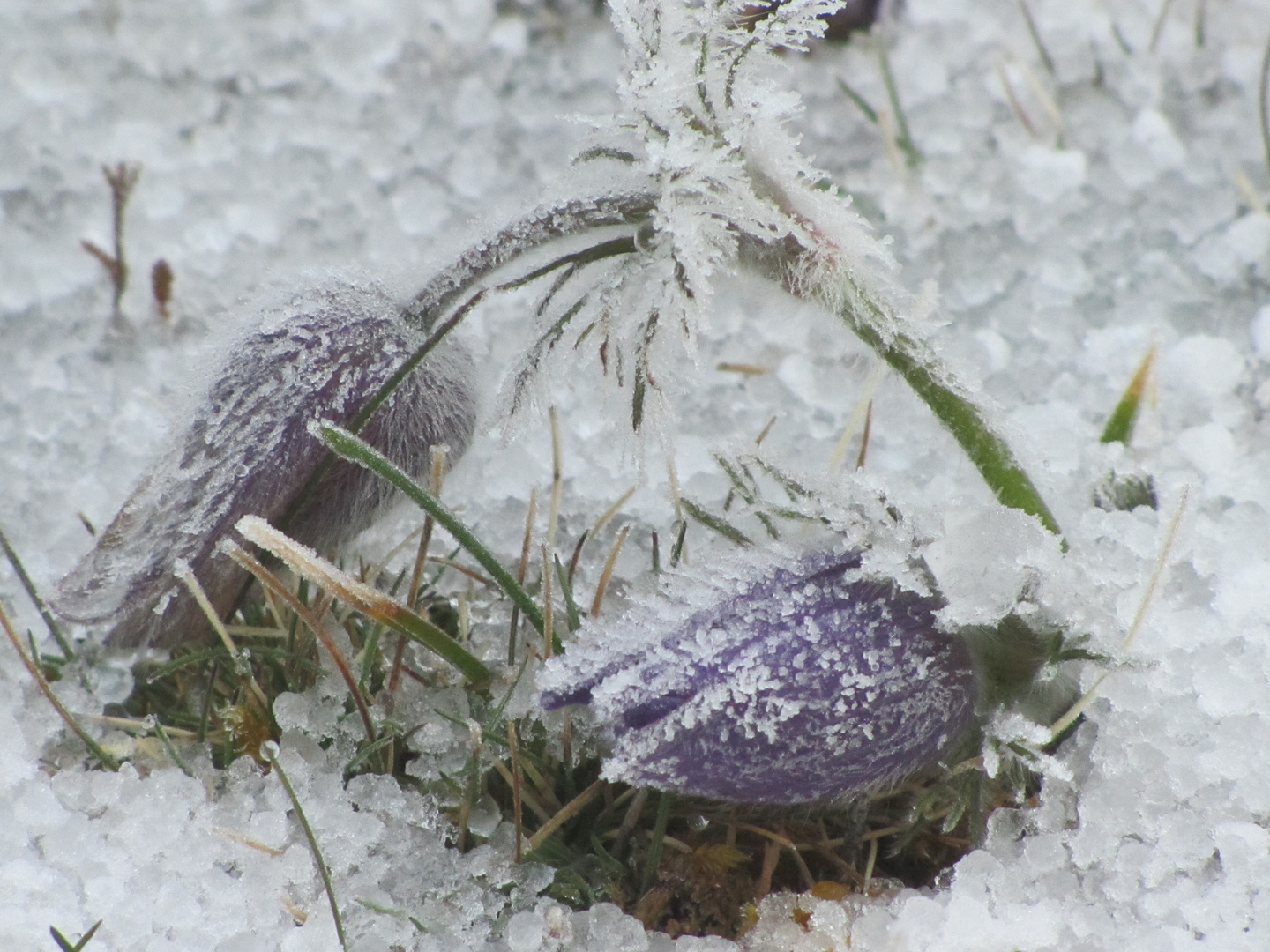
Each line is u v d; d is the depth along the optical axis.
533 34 0.72
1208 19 0.71
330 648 0.60
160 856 0.60
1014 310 0.66
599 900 0.60
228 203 0.68
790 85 0.70
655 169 0.60
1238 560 0.61
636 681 0.59
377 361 0.60
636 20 0.60
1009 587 0.59
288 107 0.70
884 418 0.64
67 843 0.60
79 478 0.64
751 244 0.60
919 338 0.60
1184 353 0.65
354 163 0.69
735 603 0.59
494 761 0.61
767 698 0.59
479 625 0.62
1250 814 0.60
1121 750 0.60
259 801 0.60
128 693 0.62
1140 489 0.62
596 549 0.63
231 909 0.59
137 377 0.65
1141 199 0.67
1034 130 0.69
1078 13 0.71
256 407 0.60
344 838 0.60
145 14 0.72
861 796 0.60
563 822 0.61
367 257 0.67
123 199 0.66
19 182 0.69
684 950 0.59
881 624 0.59
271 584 0.60
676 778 0.59
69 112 0.70
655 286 0.60
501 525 0.63
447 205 0.68
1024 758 0.59
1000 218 0.67
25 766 0.60
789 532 0.61
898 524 0.59
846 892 0.60
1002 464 0.60
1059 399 0.65
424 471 0.61
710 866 0.60
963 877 0.59
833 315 0.61
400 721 0.61
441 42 0.72
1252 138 0.68
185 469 0.60
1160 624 0.60
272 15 0.72
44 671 0.62
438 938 0.59
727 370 0.65
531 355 0.60
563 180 0.60
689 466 0.64
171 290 0.66
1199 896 0.59
